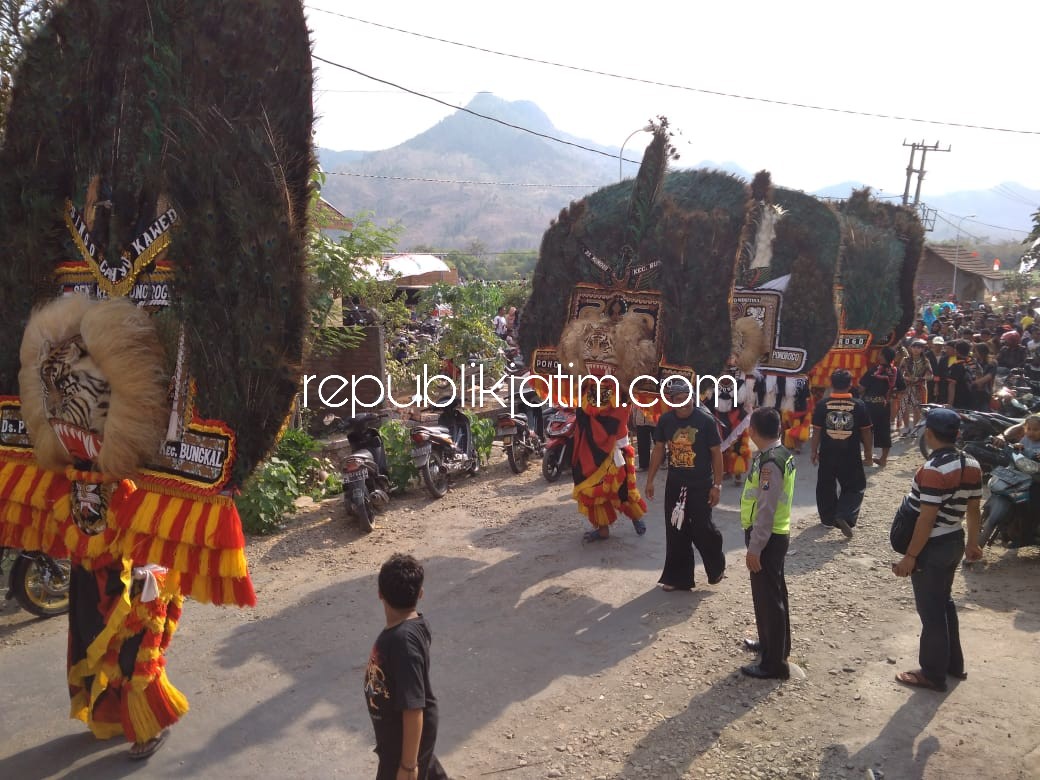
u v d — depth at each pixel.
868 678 4.78
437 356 15.48
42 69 4.25
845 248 12.71
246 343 3.83
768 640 4.79
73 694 4.27
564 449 10.08
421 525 8.27
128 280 4.11
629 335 7.36
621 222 7.64
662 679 4.89
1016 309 38.00
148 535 3.94
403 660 2.87
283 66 3.93
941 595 4.53
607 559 7.12
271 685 4.88
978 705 4.40
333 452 10.40
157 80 3.98
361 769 4.00
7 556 6.71
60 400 4.04
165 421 3.97
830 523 7.95
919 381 13.33
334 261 10.82
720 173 7.67
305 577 6.79
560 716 4.49
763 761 3.96
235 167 3.82
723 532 7.98
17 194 4.27
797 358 11.08
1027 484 6.71
